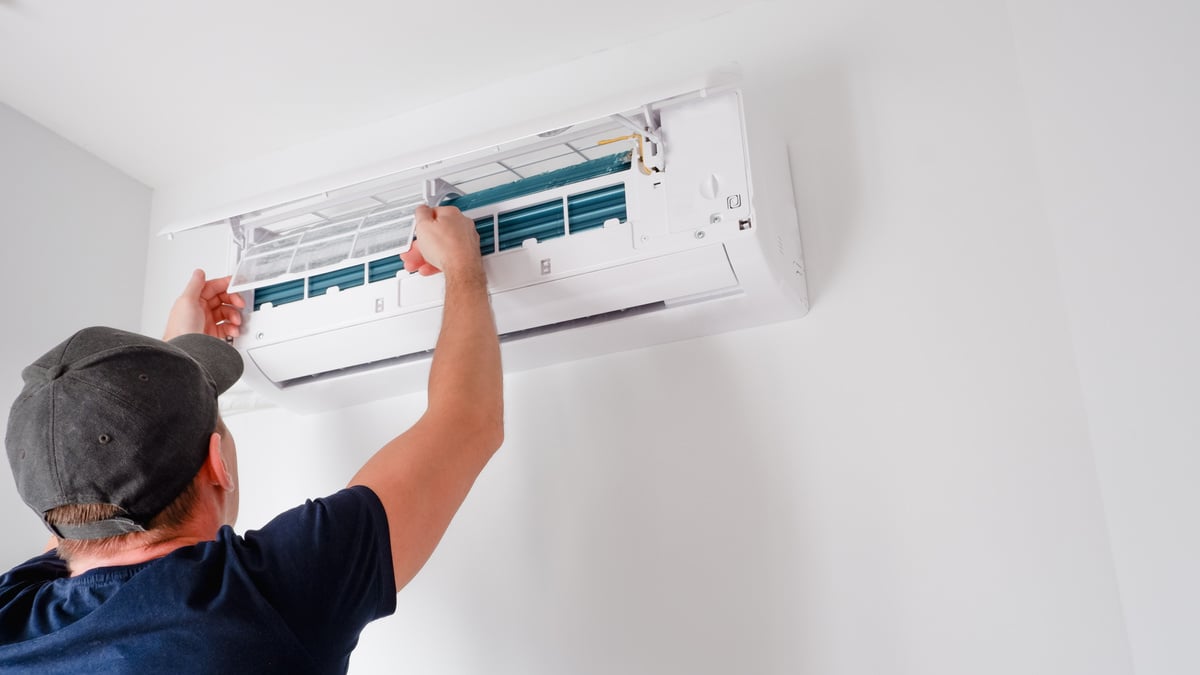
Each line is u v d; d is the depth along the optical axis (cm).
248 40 156
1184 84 102
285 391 154
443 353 105
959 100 135
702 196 118
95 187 187
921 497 122
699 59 154
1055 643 111
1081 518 114
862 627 121
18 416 83
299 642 77
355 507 84
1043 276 124
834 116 142
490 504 149
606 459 143
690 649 130
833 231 137
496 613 144
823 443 129
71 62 161
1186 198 100
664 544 136
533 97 167
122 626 75
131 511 82
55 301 173
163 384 84
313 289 141
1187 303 100
